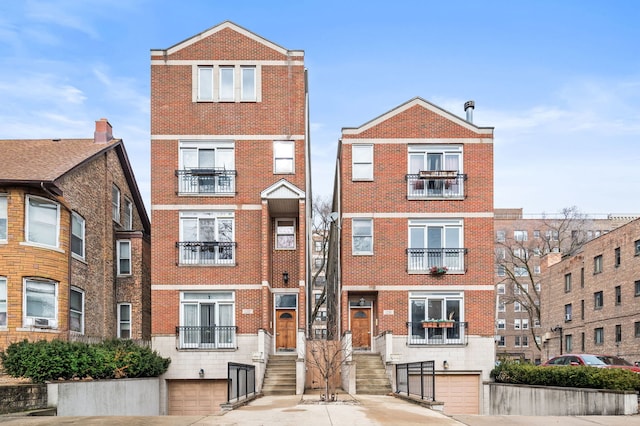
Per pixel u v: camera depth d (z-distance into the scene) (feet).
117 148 94.99
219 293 85.05
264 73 88.12
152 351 79.51
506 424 48.03
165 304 84.07
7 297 69.92
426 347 84.38
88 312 82.79
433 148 88.17
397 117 88.43
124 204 99.35
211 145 87.10
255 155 86.94
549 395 67.97
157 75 87.56
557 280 174.40
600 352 143.74
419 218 86.94
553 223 291.79
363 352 85.87
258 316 84.07
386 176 87.45
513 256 213.25
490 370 84.02
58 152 84.64
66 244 75.97
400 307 85.40
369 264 86.22
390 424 44.55
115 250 92.89
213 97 87.45
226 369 82.58
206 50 88.07
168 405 82.23
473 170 87.56
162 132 86.79
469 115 96.02
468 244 86.43
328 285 130.11
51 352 58.29
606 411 58.49
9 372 57.31
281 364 81.56
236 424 44.24
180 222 85.92
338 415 49.37
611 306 139.03
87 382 57.47
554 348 174.29
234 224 85.87
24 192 71.97
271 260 90.17
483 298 85.56
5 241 70.74
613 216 304.91
